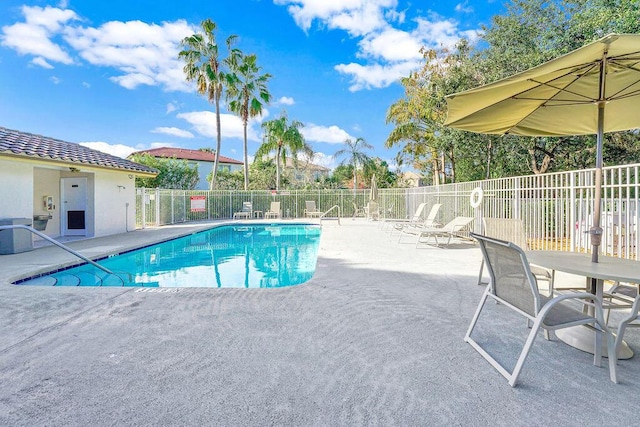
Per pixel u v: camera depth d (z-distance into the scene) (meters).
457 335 3.16
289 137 23.56
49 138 11.44
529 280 2.36
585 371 2.51
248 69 22.81
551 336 3.05
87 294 4.48
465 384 2.33
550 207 6.71
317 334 3.19
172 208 17.25
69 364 2.62
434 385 2.32
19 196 8.55
